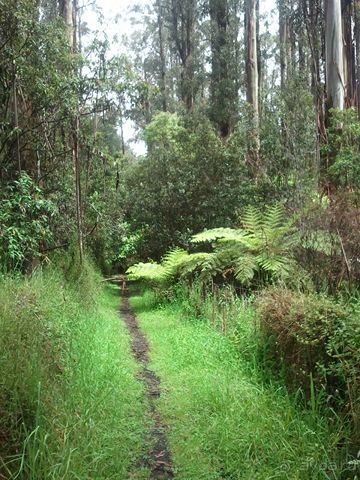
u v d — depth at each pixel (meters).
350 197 6.61
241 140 13.84
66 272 8.89
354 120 11.30
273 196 11.88
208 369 5.37
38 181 8.70
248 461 3.53
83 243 10.12
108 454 3.56
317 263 5.82
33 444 3.12
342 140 10.66
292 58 17.36
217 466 3.59
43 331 4.61
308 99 12.67
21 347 3.92
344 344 3.78
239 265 8.23
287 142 11.36
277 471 3.31
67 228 9.60
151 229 13.87
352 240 5.57
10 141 8.35
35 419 3.35
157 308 10.07
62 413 3.64
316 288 5.62
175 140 17.20
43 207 7.58
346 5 16.44
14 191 7.89
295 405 4.02
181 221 13.39
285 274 6.93
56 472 3.03
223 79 21.08
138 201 14.12
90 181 12.41
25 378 3.55
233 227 12.54
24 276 6.61
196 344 6.22
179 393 4.95
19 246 6.98
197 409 4.49
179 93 28.31
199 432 4.05
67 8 14.07
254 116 15.08
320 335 4.09
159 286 10.76
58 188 9.45
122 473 3.43
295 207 8.75
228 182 13.03
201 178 13.23
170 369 5.80
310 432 3.51
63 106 8.62
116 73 9.48
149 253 14.05
